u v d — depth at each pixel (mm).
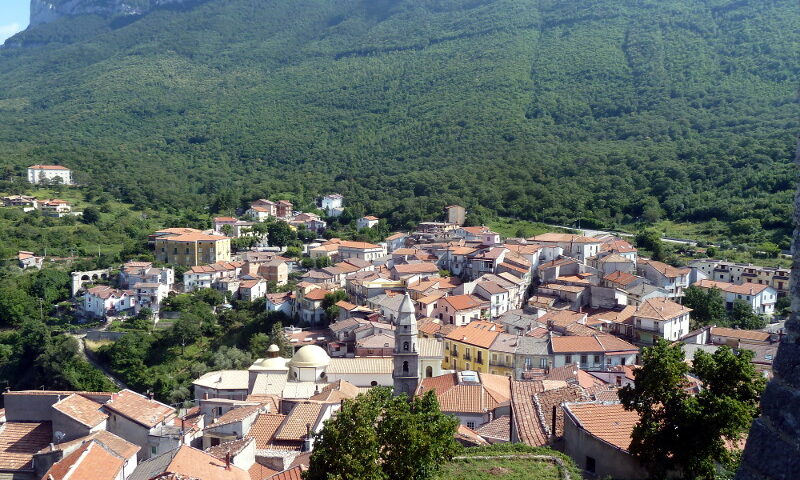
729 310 129125
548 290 131375
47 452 50125
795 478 18344
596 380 68312
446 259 162500
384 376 91375
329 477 33312
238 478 47219
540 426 46969
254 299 155375
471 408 62344
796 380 19219
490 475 39094
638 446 35719
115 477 45875
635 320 106812
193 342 137875
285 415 63188
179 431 60031
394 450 36688
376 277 146500
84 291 162625
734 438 34844
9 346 136125
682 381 36844
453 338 103938
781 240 166750
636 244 176625
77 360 130125
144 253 188625
